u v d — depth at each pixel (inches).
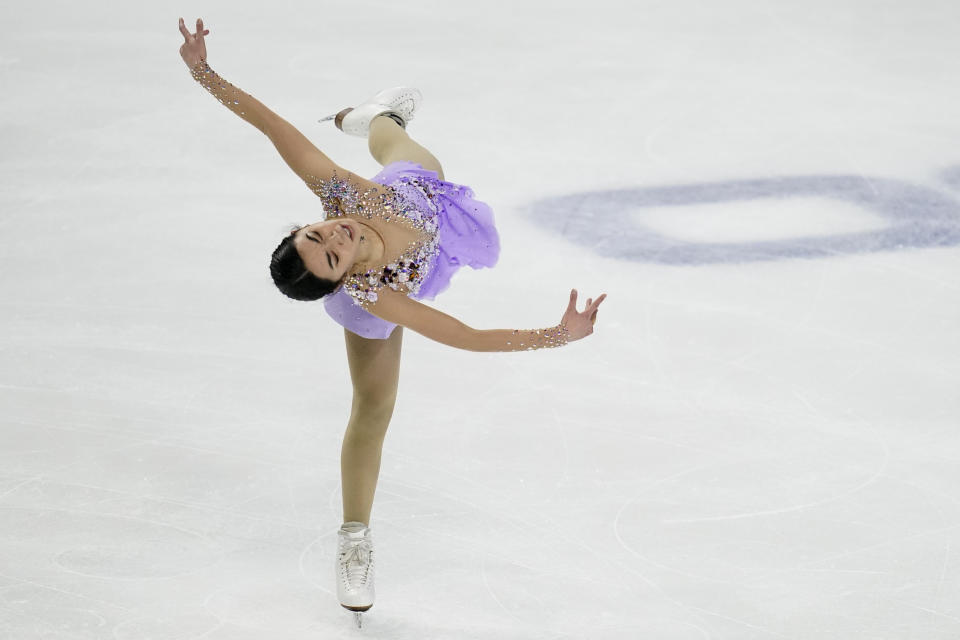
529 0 1637.6
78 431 626.5
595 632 483.5
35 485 578.2
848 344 737.6
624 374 703.7
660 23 1535.4
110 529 547.5
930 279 829.2
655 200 984.9
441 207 493.7
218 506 570.6
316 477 597.6
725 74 1332.4
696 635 480.7
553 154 1089.4
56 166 1030.4
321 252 429.1
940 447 618.2
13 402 652.1
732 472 599.2
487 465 606.2
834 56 1397.6
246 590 508.7
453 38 1457.9
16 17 1521.9
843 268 848.3
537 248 882.8
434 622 489.7
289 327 757.3
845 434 633.0
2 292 790.5
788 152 1096.2
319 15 1550.2
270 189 995.3
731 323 767.7
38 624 478.0
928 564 523.2
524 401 671.1
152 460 604.4
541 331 446.3
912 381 689.6
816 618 490.0
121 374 687.1
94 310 767.7
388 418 505.7
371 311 455.5
